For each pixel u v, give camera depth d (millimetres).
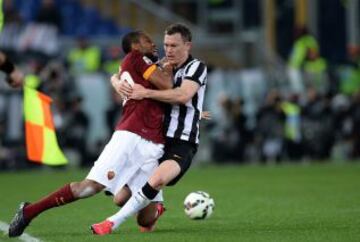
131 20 93625
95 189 30781
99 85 79625
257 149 80688
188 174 67312
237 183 57969
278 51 98375
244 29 100125
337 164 76875
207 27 97875
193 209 36000
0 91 75188
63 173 69750
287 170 70062
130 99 31562
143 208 31656
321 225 34031
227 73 84562
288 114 80312
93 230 31266
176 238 30297
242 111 80250
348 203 43375
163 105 31953
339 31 97312
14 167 75000
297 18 96250
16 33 81688
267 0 95312
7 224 35688
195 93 31969
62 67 78062
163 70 31516
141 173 31656
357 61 87188
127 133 31172
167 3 98000
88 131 78625
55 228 34062
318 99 81062
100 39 86062
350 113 82062
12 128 75438
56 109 74250
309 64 86000
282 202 44500
